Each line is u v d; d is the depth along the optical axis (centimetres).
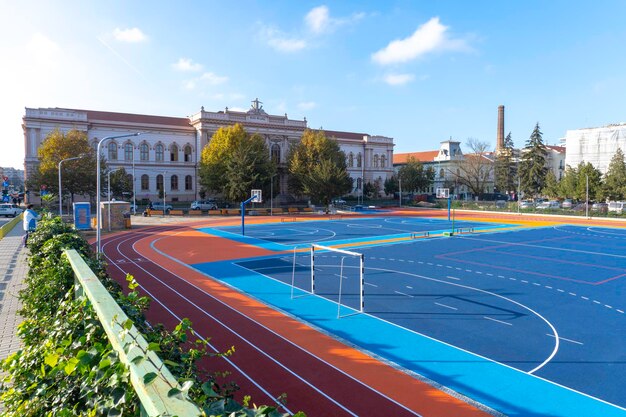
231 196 6294
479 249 2984
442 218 5753
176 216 5806
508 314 1509
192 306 1608
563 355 1155
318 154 7000
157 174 7006
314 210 7031
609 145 8381
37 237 1310
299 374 1049
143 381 262
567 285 1927
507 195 9288
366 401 921
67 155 5369
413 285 1925
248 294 1784
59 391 382
